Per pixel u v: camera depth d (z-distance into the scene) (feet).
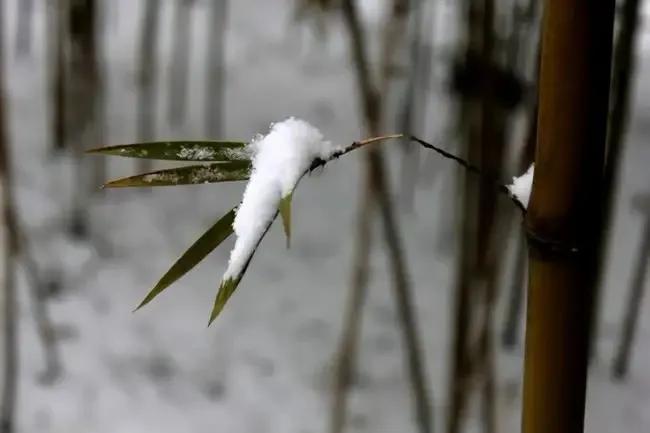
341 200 16.43
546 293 5.90
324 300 13.41
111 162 16.56
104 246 14.23
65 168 15.72
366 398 11.26
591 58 5.79
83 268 13.55
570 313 5.90
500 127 7.29
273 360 12.05
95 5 14.82
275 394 11.43
